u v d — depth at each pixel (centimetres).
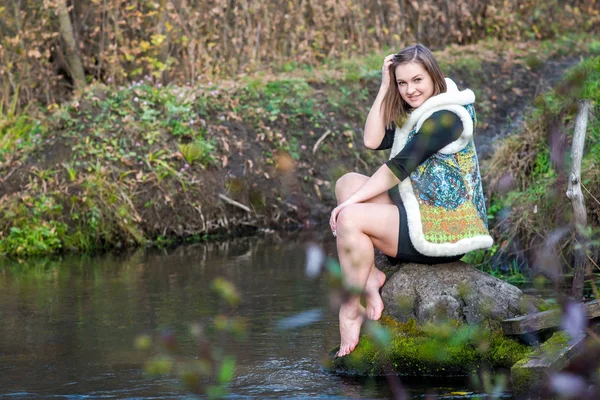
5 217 988
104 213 1012
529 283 711
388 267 552
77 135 1088
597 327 490
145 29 1357
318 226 1098
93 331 631
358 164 1172
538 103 714
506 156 846
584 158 759
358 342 527
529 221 759
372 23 1541
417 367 518
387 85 543
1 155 1073
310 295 723
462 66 1366
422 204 523
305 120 1198
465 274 534
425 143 513
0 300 739
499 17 1612
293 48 1434
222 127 1139
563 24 1677
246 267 851
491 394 474
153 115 1128
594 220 705
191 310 685
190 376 389
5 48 1260
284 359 553
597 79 845
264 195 1096
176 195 1057
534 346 509
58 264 906
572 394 424
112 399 484
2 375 534
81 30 1380
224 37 1388
